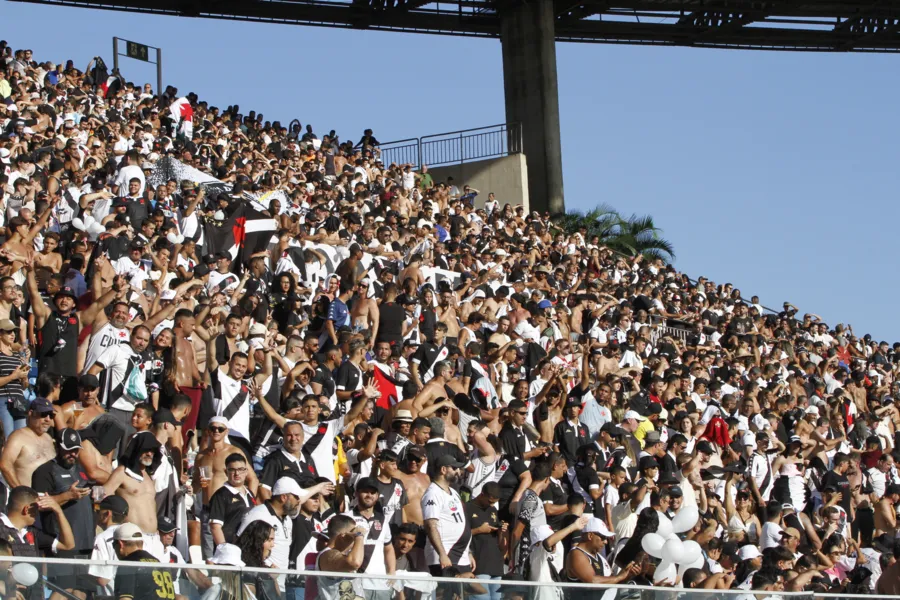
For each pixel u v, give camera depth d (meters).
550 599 16.61
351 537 17.33
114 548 16.70
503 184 75.69
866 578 26.52
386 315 31.88
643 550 20.89
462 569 20.27
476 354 29.81
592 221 77.56
